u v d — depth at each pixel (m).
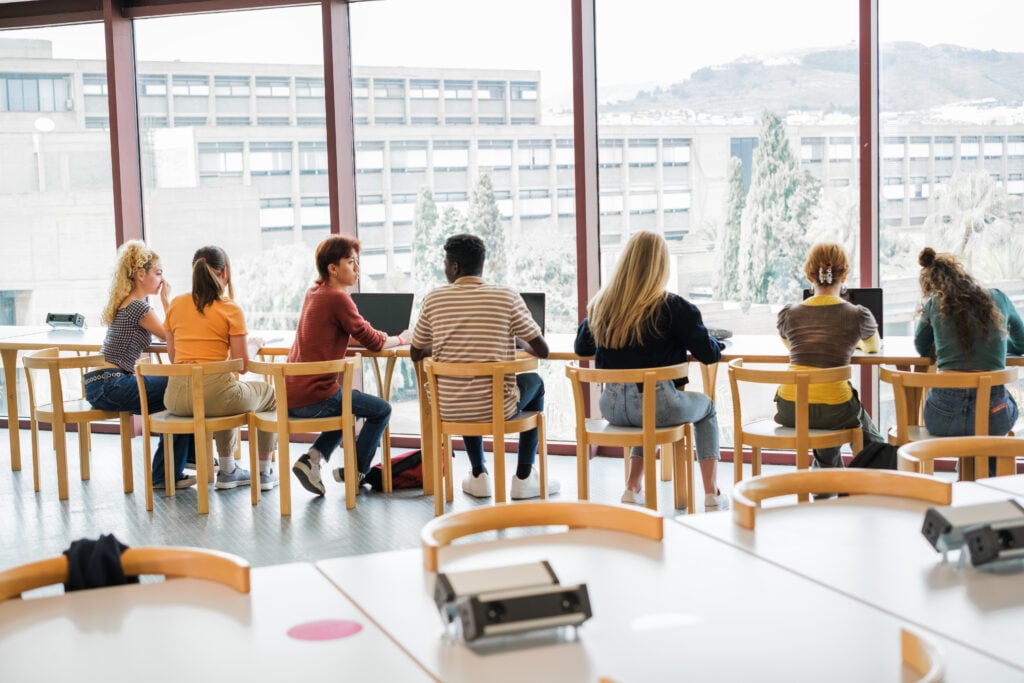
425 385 5.53
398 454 6.68
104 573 2.14
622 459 6.39
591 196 6.36
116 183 7.03
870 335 4.70
